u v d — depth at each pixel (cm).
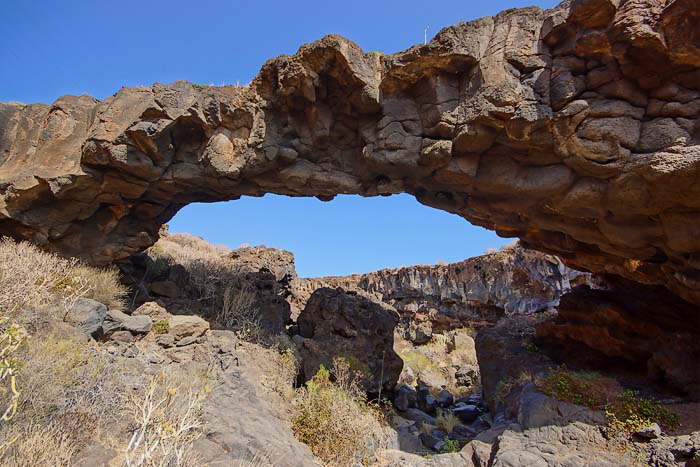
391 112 927
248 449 645
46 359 626
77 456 516
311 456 761
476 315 2600
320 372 1070
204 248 2556
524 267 2406
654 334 1073
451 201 1084
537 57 790
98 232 1128
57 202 1035
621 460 706
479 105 812
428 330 2586
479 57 830
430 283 2814
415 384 1800
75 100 1071
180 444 521
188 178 1060
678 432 743
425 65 868
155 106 955
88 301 876
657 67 700
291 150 992
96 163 990
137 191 1067
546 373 1059
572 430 789
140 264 1304
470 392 1806
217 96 1003
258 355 1037
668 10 645
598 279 1420
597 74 743
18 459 446
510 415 970
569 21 748
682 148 677
